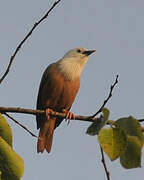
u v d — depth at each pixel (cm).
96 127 491
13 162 534
